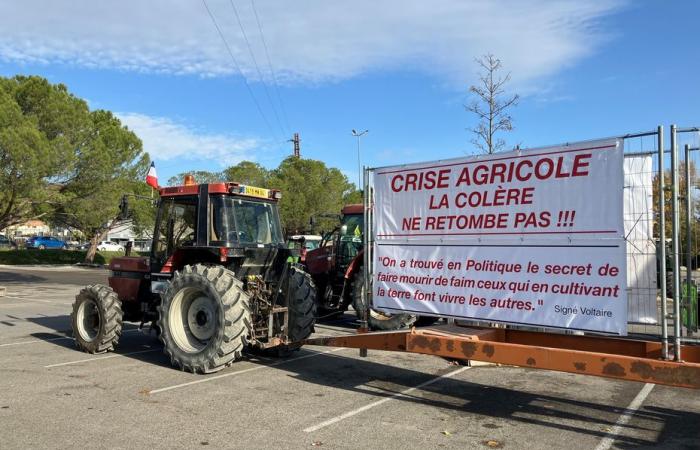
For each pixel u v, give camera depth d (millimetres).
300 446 4234
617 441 4449
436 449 4223
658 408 5387
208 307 6746
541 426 4812
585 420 5000
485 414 5152
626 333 4492
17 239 61125
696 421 4980
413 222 5820
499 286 5199
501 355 5016
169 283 6910
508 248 5160
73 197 21594
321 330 10305
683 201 4602
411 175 5844
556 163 4906
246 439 4375
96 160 21000
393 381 6383
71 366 7000
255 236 7570
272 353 7676
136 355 7762
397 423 4840
